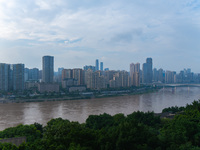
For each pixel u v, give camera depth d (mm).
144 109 173125
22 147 42312
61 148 40531
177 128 54844
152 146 42906
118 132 45969
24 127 73250
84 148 39469
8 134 67125
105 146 41406
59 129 50469
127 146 41562
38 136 68875
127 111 163625
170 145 42688
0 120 131250
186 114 76688
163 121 77812
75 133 45969
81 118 137125
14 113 154750
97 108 178375
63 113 154875
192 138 51469
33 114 150750
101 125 75875
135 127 46875
